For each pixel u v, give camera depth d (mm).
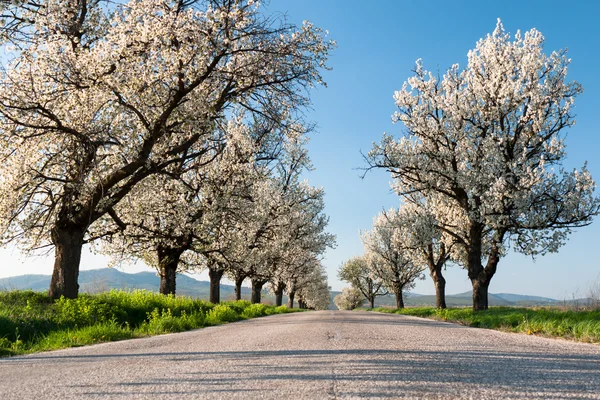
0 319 9102
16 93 12930
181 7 14758
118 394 3053
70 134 13672
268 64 14797
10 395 3096
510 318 13750
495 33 23031
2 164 13906
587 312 12930
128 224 18859
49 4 13031
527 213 20797
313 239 43031
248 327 12070
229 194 21844
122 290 17250
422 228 29828
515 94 21469
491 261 22656
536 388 3199
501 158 21312
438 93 24953
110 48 14055
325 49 14828
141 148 14750
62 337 8484
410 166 24078
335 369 4047
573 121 21375
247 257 28062
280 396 2914
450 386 3258
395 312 37656
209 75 14703
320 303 92438
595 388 3221
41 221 15547
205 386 3303
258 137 23656
